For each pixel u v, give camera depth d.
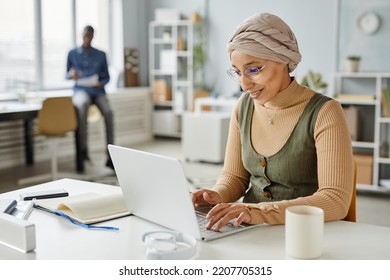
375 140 4.89
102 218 1.55
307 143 1.67
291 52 1.63
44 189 1.92
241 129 1.83
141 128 8.05
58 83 7.18
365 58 5.49
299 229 1.23
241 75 1.65
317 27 6.54
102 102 6.18
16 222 1.33
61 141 6.84
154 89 8.09
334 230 1.45
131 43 8.14
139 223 1.52
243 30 1.62
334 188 1.56
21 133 6.33
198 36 7.63
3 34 6.43
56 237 1.41
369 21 5.43
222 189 1.81
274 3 6.86
